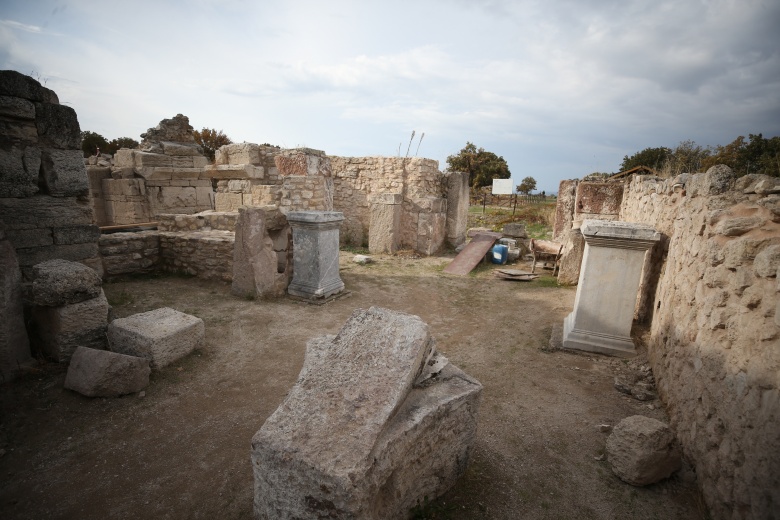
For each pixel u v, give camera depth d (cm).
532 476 234
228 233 688
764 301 182
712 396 219
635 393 323
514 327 499
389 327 206
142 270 660
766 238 198
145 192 1077
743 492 176
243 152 970
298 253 591
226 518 206
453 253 1005
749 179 235
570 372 371
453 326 505
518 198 2523
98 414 289
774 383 165
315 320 504
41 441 260
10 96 439
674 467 229
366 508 150
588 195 848
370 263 872
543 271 816
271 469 159
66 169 502
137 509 211
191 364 370
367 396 174
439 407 194
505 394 331
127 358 314
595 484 228
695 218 296
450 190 1051
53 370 335
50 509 209
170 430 276
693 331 262
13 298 329
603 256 400
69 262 364
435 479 207
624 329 406
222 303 548
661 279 422
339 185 1076
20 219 468
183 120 1213
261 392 330
